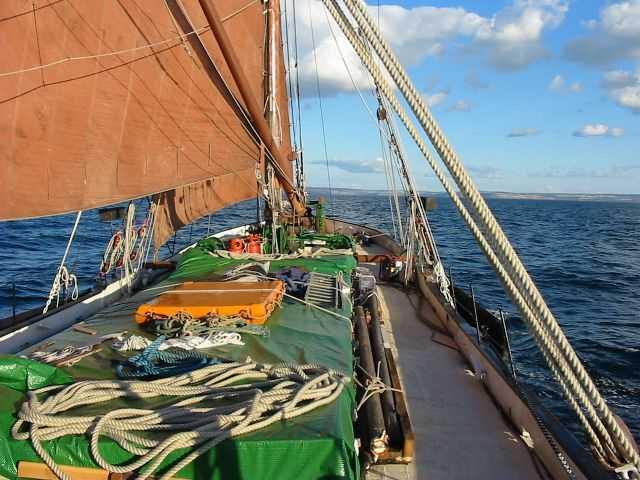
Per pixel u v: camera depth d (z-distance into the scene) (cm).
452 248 2798
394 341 619
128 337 402
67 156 461
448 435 415
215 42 611
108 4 478
